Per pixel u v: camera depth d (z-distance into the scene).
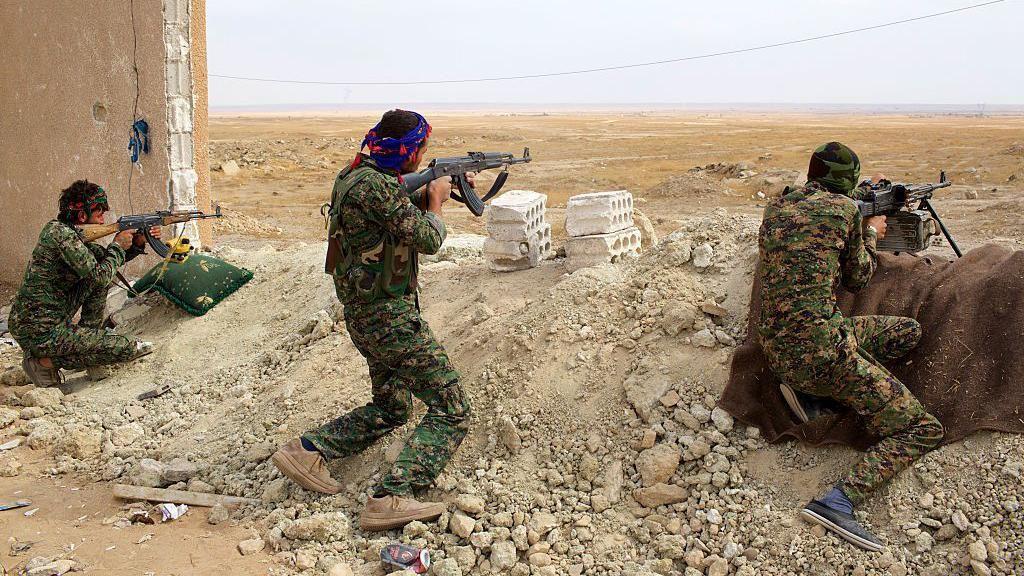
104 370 6.56
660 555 3.66
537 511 3.94
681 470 3.99
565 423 4.39
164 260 7.58
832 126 66.38
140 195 8.81
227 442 5.05
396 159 3.93
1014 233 11.80
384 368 4.25
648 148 38.50
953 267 4.38
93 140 9.24
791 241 3.74
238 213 17.06
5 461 5.09
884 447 3.58
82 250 6.08
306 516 4.16
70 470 4.96
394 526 3.95
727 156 32.50
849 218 3.73
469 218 16.94
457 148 40.22
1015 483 3.42
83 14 8.95
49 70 9.59
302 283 7.35
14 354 7.23
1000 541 3.29
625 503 3.95
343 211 3.86
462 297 6.09
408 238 3.87
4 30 10.14
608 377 4.54
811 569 3.42
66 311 6.31
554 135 52.69
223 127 68.19
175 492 4.50
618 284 5.25
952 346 3.92
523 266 6.23
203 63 9.09
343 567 3.69
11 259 10.85
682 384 4.32
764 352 3.92
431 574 3.64
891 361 4.01
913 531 3.42
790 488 3.78
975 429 3.62
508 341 5.02
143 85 8.48
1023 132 46.19
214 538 4.07
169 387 6.12
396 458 4.39
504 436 4.38
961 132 47.50
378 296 3.96
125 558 3.86
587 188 22.53
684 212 16.92
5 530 4.16
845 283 3.96
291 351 6.22
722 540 3.63
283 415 5.16
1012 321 3.89
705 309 4.68
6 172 10.59
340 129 63.34
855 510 3.59
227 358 6.50
